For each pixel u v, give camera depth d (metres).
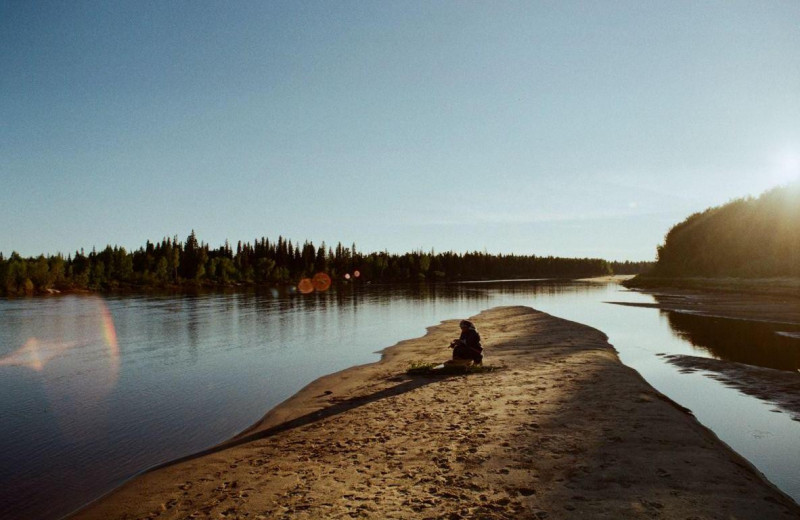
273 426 11.28
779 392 13.38
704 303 46.91
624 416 9.98
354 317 42.66
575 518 5.72
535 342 23.11
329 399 13.62
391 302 64.88
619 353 20.45
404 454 8.41
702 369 16.73
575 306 51.09
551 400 11.59
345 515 6.12
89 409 13.59
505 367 16.55
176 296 84.81
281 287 134.88
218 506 6.84
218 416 12.64
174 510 6.89
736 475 6.91
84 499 7.73
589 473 7.10
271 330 32.91
